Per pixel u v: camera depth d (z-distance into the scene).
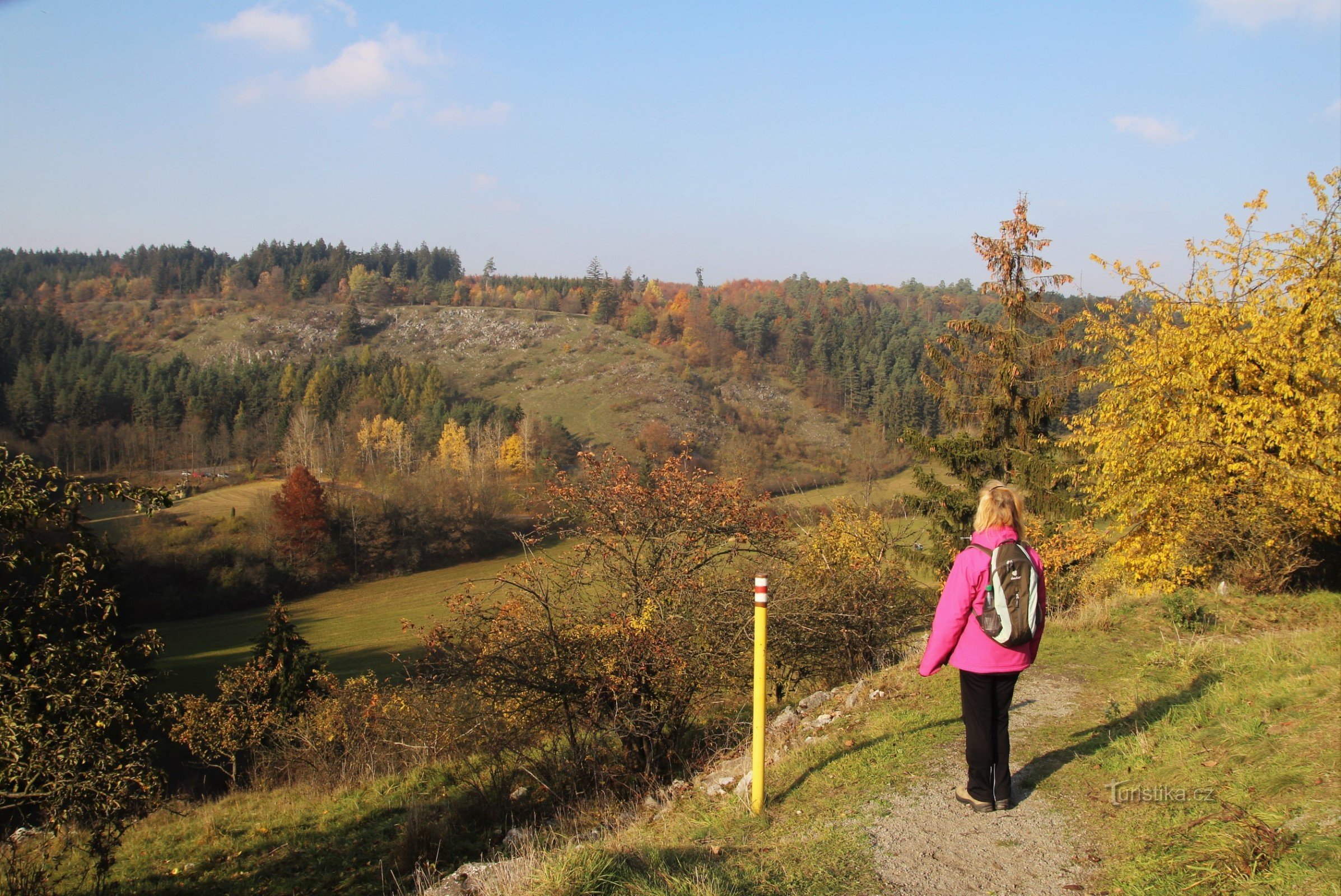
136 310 197.38
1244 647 7.18
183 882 9.24
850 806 4.77
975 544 4.35
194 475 86.62
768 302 165.88
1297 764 4.20
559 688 9.47
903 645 12.05
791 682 12.83
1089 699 6.55
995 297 22.11
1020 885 3.69
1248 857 3.41
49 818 7.65
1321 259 12.07
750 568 11.56
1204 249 13.16
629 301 195.25
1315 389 11.84
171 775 23.83
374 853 9.30
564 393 142.25
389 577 59.28
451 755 12.57
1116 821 4.16
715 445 96.12
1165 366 12.74
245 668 25.95
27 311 141.88
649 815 6.23
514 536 11.05
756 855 4.21
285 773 17.19
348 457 86.75
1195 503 11.88
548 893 3.67
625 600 10.23
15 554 7.50
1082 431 14.32
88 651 7.70
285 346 183.00
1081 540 14.95
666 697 10.22
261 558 55.50
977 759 4.47
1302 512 10.57
